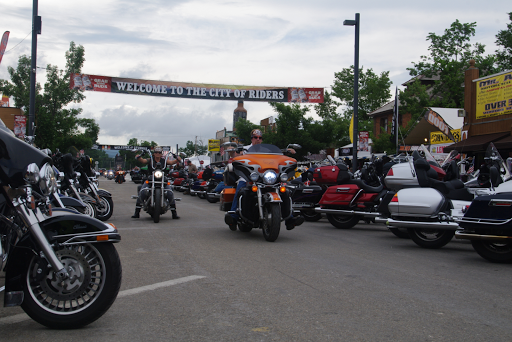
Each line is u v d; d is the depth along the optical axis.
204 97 21.84
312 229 9.88
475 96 17.78
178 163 11.16
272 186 7.74
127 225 10.00
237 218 8.34
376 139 27.72
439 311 3.88
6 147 3.38
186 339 3.18
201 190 20.19
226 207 8.95
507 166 7.21
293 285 4.72
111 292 3.39
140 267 5.59
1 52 7.61
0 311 3.87
